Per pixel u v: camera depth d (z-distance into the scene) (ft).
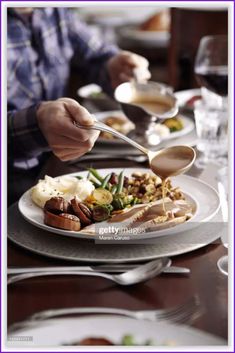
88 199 2.43
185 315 1.79
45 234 2.31
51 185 2.55
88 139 2.60
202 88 3.91
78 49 4.72
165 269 2.03
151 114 3.20
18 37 4.13
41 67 4.33
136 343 1.67
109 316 1.77
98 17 7.58
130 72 4.21
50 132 2.65
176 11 5.33
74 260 2.09
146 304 1.86
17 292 1.94
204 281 1.99
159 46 6.14
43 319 1.77
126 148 3.19
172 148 2.55
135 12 7.66
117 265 2.06
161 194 2.51
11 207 2.58
